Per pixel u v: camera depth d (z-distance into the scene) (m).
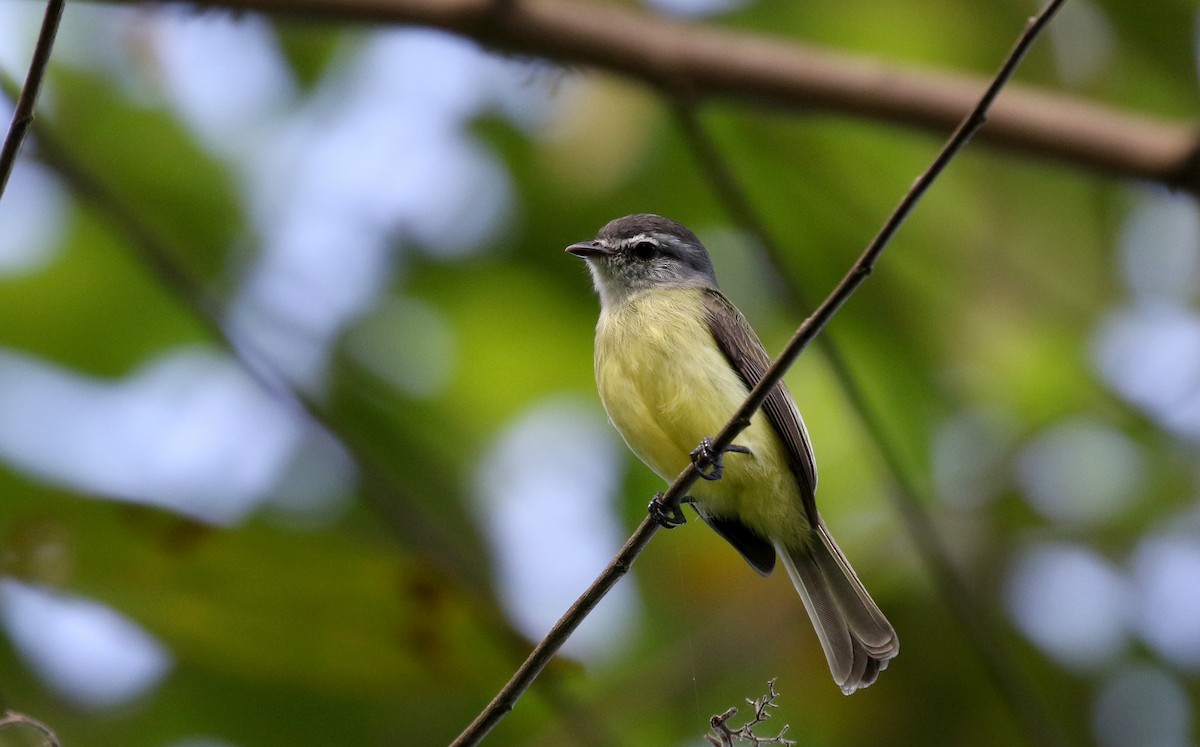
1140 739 12.23
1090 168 9.30
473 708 11.34
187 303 9.56
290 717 10.95
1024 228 13.08
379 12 9.12
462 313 12.55
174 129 11.97
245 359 9.02
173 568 7.53
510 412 12.33
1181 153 9.05
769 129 12.50
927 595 12.11
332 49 12.21
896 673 12.13
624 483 12.20
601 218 12.58
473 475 12.10
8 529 7.51
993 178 12.85
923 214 12.88
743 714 11.87
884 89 9.26
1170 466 12.80
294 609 7.64
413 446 12.06
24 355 11.30
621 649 11.85
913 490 11.56
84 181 9.29
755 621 12.02
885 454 9.59
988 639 9.81
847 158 12.62
